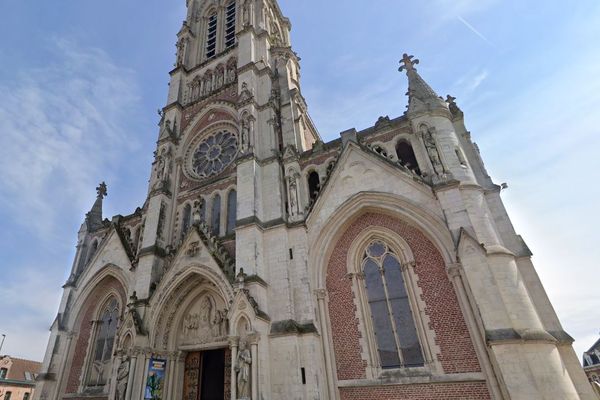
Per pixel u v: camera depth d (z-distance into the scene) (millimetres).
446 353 17031
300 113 32469
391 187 21750
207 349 23375
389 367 18172
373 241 21734
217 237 25812
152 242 27578
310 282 21016
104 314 30469
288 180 25438
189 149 34281
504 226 19562
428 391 16703
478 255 16938
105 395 25828
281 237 22641
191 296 24844
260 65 34625
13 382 65125
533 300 17422
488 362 15773
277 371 18391
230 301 21547
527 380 14023
